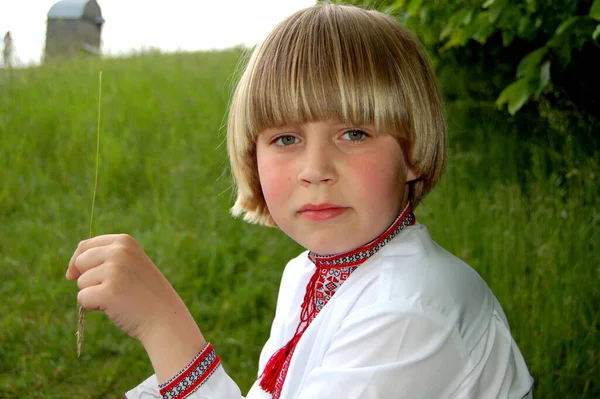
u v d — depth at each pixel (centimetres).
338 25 109
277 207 109
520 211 339
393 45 111
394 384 96
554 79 384
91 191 456
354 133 106
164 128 534
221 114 548
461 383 101
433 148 115
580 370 250
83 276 107
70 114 538
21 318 324
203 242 383
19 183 458
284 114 105
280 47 109
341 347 101
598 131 383
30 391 274
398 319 99
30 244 391
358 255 114
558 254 297
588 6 321
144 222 415
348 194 103
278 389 119
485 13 328
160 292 109
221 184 455
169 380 105
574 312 265
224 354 302
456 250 323
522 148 430
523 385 114
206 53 785
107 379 281
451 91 489
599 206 333
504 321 117
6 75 593
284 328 133
